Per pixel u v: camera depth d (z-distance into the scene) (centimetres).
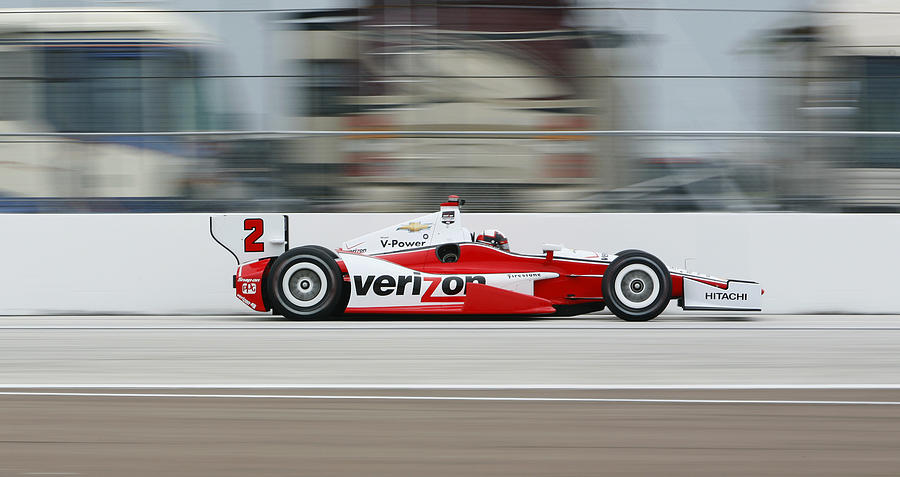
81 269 2062
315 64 2106
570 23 2123
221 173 2100
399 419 925
